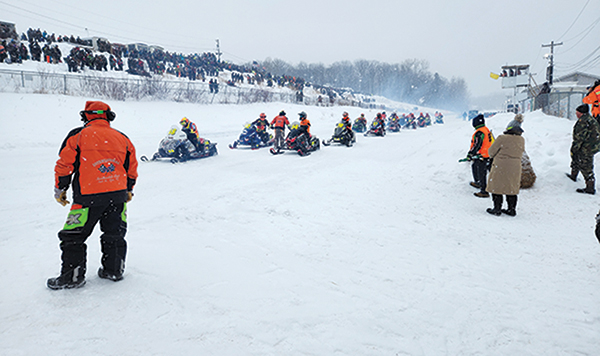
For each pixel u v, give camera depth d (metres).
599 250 4.43
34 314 2.74
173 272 3.58
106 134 3.16
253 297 3.18
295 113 32.66
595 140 6.66
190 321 2.77
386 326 2.80
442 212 6.14
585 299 3.27
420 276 3.72
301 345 2.53
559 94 18.45
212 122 23.30
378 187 7.89
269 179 8.39
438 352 2.52
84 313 2.79
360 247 4.51
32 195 6.43
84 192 3.04
